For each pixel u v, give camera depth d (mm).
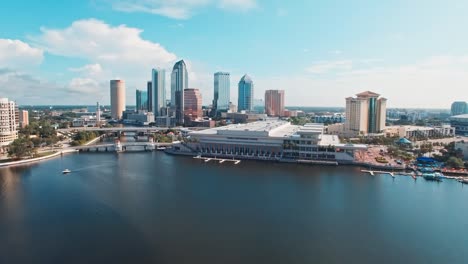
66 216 133750
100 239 112000
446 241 112625
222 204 149500
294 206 147125
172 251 103500
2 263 96062
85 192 169250
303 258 100000
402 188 178500
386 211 141125
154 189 175625
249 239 112562
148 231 118625
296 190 174000
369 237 115375
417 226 125250
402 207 146500
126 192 169500
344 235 116875
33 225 124250
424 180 197000
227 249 105000
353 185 185000
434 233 119000
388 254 103312
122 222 127125
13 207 144875
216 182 192000
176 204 149125
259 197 160750
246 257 100062
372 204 150375
